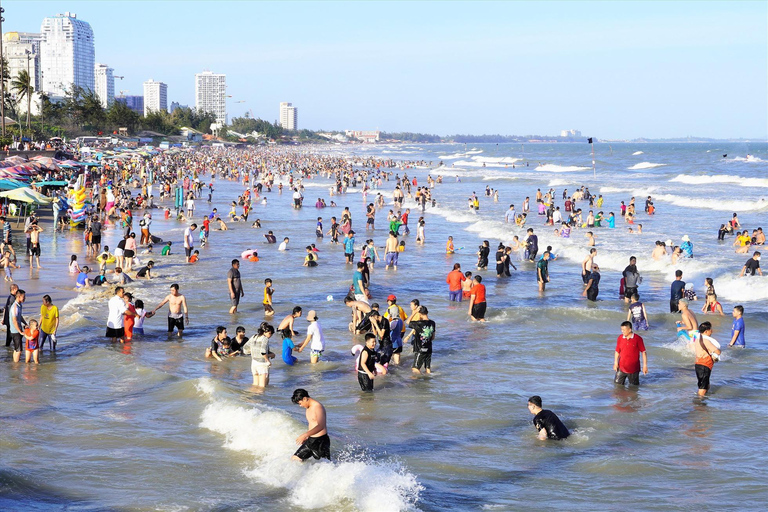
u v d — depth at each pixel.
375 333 17.19
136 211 57.22
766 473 11.46
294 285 28.31
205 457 11.84
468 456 12.12
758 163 144.75
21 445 12.15
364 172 106.25
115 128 192.12
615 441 12.88
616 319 23.02
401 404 14.90
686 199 65.50
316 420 11.28
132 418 13.67
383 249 39.03
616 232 45.75
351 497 10.27
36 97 195.88
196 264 33.06
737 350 19.30
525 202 58.22
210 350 18.28
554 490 10.80
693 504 10.33
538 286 28.73
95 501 10.12
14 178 48.94
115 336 19.44
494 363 18.23
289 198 74.94
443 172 132.38
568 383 16.55
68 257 33.66
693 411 14.56
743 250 36.47
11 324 17.45
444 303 25.52
